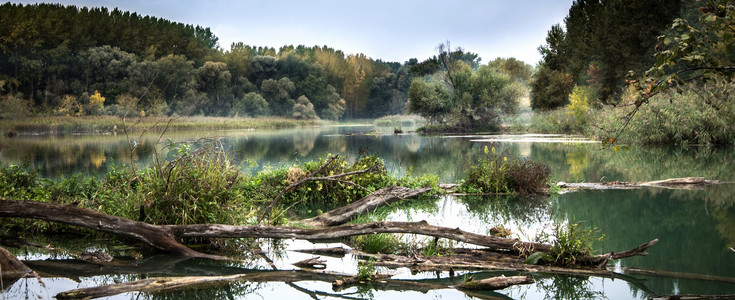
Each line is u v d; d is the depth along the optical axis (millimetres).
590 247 5438
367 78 114562
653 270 5023
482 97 41094
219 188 6730
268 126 64375
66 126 43562
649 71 4406
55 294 4367
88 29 79562
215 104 78750
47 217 5668
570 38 45438
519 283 4582
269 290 4539
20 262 5027
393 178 11086
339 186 9781
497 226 6562
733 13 4012
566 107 35562
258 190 9867
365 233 5840
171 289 4562
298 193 9781
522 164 11188
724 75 4285
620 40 35906
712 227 6910
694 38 4180
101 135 37500
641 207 8445
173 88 69688
